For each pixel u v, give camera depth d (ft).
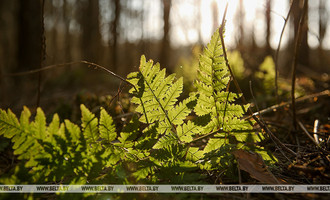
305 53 12.59
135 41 18.30
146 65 2.74
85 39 18.48
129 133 2.64
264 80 5.91
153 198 2.47
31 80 11.05
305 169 2.72
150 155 2.68
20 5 13.70
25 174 2.37
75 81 11.91
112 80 10.27
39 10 13.84
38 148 2.45
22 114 2.45
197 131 2.76
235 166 2.77
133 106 4.43
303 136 3.68
